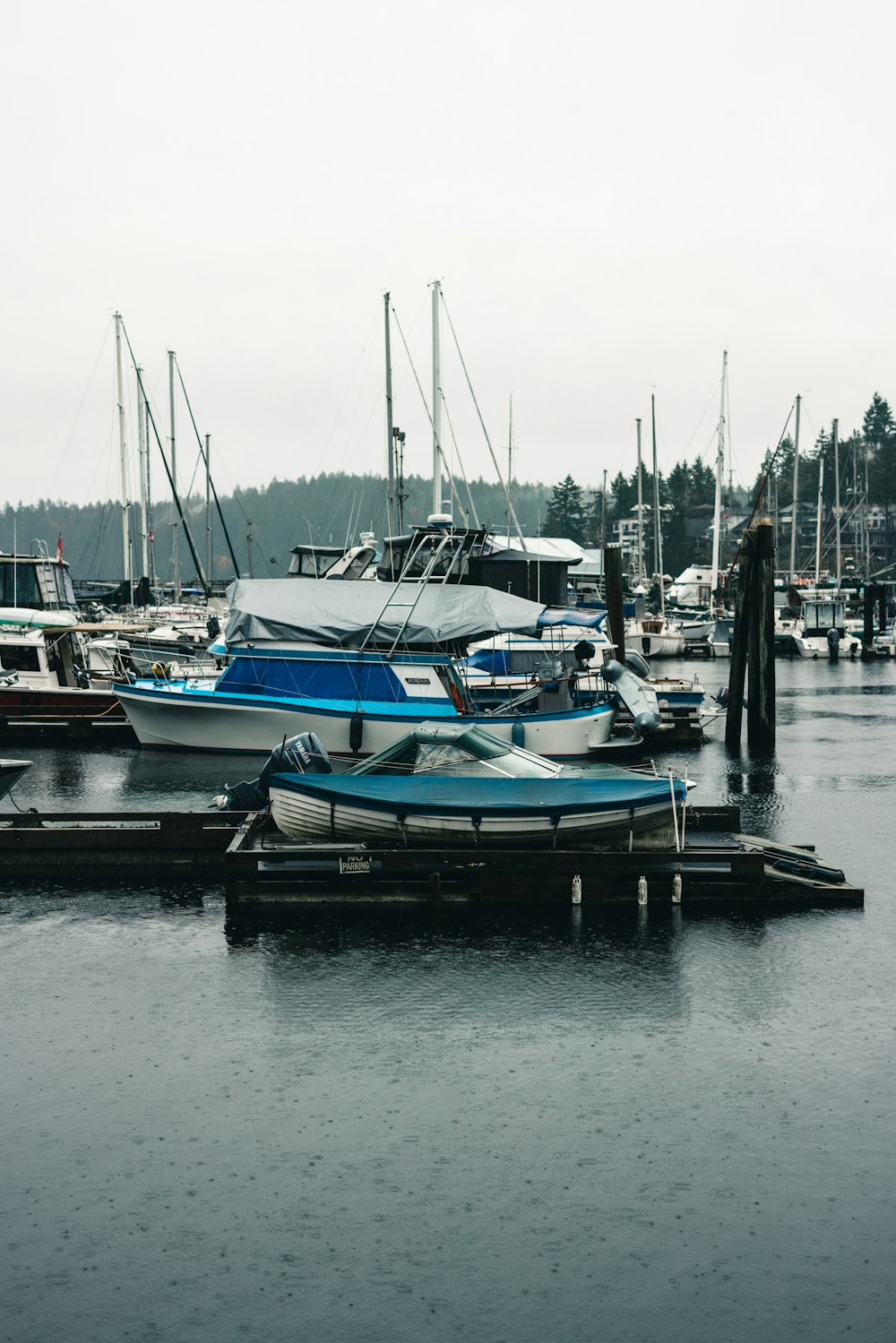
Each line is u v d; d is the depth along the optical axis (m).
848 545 139.38
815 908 18.38
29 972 15.91
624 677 35.53
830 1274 9.70
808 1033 13.93
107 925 17.78
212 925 17.69
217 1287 9.56
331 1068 13.05
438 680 32.28
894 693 56.66
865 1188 10.80
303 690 32.94
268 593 33.09
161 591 89.00
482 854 18.08
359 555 39.50
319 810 19.11
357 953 16.41
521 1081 12.73
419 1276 9.66
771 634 36.56
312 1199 10.66
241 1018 14.36
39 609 45.00
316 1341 8.99
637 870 18.23
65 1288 9.55
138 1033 13.96
